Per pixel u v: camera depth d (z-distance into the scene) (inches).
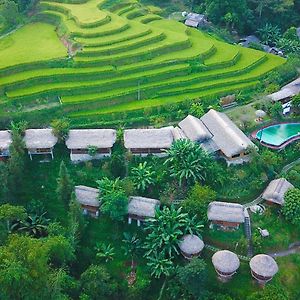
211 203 2421.3
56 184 2664.9
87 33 3481.8
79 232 2421.3
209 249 2388.0
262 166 2650.1
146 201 2456.9
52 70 3191.4
